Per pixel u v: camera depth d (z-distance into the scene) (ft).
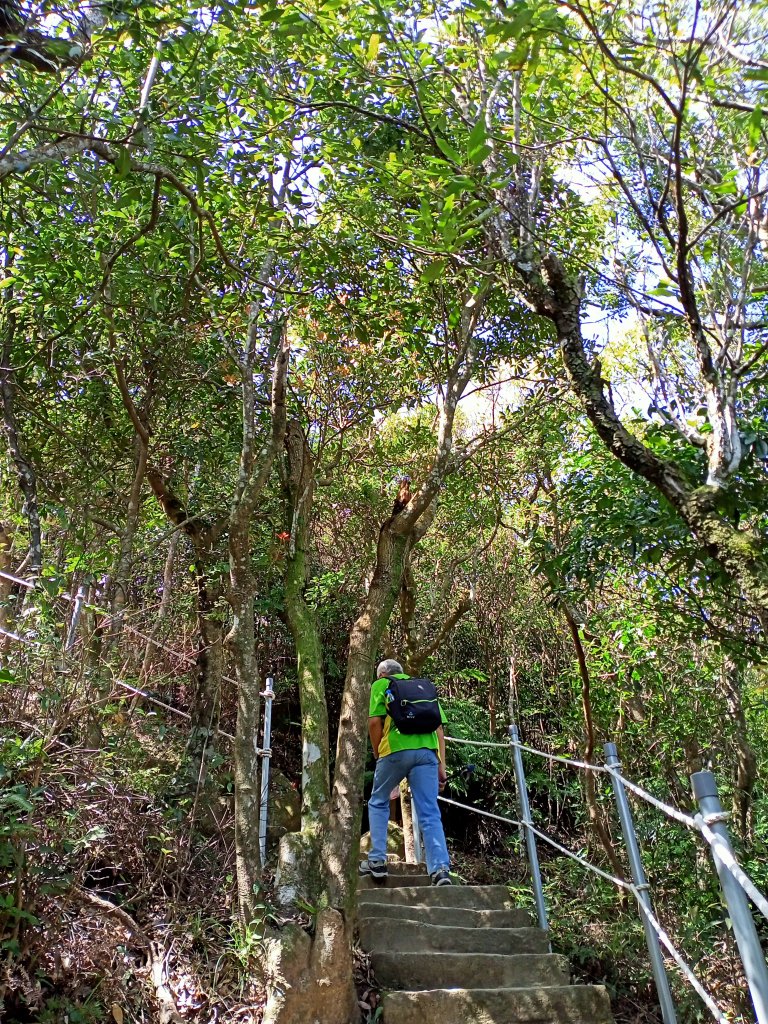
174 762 19.71
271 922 14.64
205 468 26.02
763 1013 7.92
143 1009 13.66
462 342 19.97
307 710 17.19
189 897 16.37
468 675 34.94
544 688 34.88
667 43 13.69
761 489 14.71
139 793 16.05
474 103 16.43
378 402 24.44
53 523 23.48
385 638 30.42
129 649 20.30
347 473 30.32
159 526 24.84
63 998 12.81
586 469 20.65
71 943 13.83
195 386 24.27
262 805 20.06
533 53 10.43
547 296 14.69
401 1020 14.67
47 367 22.16
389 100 17.83
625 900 23.56
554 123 15.98
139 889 15.61
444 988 16.03
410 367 23.72
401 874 21.90
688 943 21.62
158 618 21.06
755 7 13.04
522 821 20.24
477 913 18.62
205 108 16.53
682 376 18.19
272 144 17.48
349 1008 14.34
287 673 34.14
